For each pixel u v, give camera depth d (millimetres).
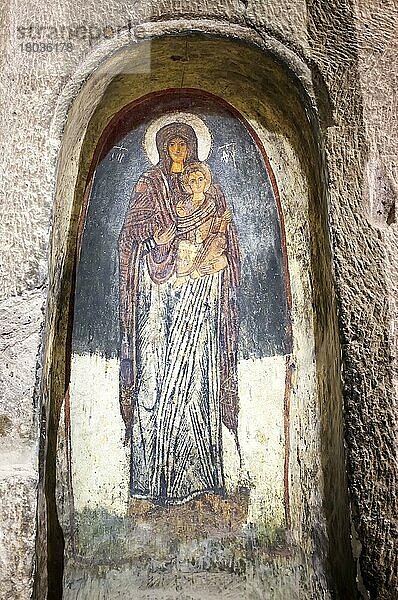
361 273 1677
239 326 2109
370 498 1580
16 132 1729
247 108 2133
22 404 1625
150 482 2055
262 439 2053
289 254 2084
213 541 2033
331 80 1781
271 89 1990
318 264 1938
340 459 1725
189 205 2168
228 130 2168
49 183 1716
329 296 1812
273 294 2096
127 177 2150
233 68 2006
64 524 1947
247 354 2094
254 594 1954
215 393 2094
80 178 2062
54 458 1900
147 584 1983
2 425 1613
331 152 1760
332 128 1768
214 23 1827
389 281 1650
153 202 2160
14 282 1663
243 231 2145
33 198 1704
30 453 1608
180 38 1861
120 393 2070
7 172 1707
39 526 1646
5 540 1539
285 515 2000
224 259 2141
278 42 1819
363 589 1579
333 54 1789
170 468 2066
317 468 1921
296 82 1836
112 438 2045
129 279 2121
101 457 2029
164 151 2176
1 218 1686
